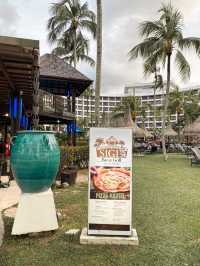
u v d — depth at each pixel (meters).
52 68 16.70
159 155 25.39
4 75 7.96
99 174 4.33
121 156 4.34
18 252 3.86
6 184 7.87
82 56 28.45
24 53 6.01
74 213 5.72
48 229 4.50
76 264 3.54
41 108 14.15
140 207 6.32
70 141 17.80
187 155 24.06
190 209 6.18
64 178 8.74
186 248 4.08
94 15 26.41
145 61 19.08
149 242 4.28
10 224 4.89
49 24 26.30
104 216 4.29
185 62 18.70
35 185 4.39
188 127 24.59
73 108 17.69
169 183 9.60
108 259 3.69
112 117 35.66
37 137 4.41
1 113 14.00
